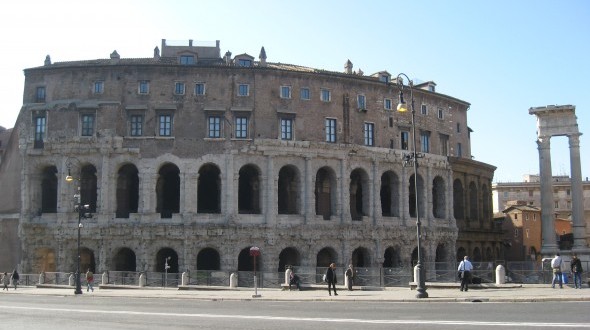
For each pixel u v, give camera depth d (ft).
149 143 246.47
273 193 248.73
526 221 413.80
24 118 254.06
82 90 251.60
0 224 259.80
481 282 180.45
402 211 279.90
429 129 301.02
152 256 240.32
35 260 247.29
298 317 97.40
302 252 250.78
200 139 248.11
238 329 82.33
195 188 244.83
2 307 128.26
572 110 249.55
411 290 172.24
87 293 187.83
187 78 252.01
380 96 281.95
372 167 273.54
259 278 215.10
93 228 241.14
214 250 253.03
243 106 252.83
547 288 161.99
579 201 245.45
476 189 332.19
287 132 257.34
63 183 246.06
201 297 159.33
